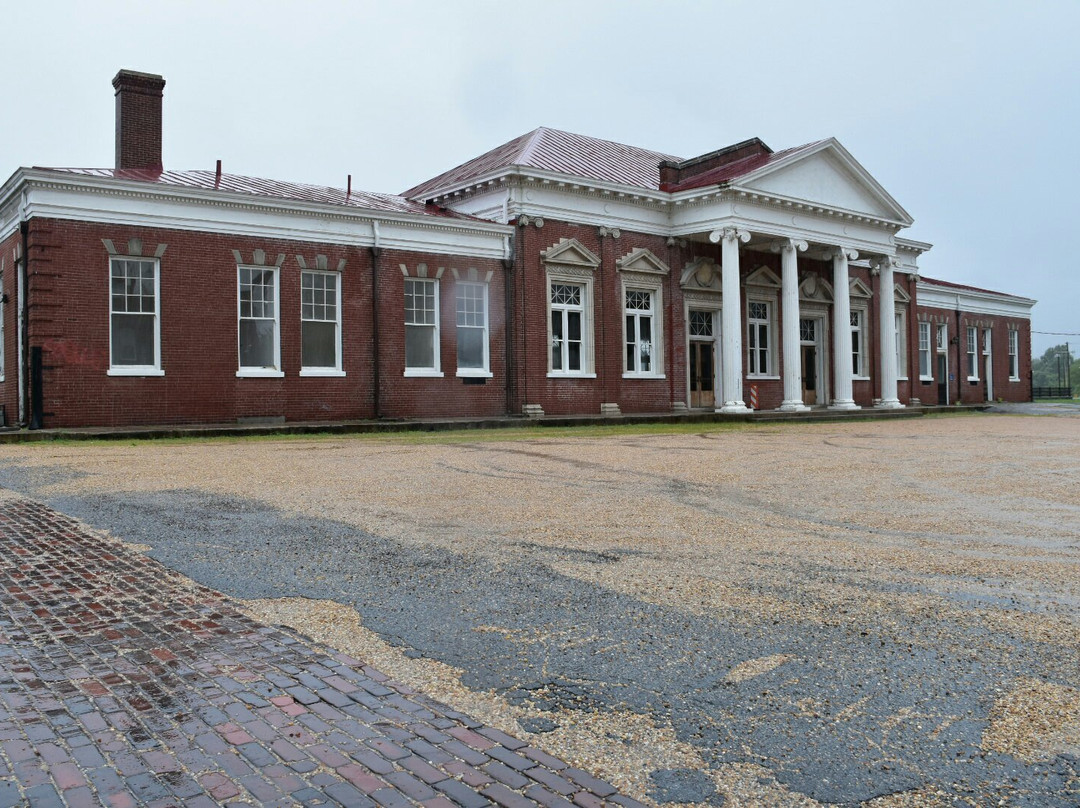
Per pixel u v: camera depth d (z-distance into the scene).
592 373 30.03
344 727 4.21
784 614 6.00
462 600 6.36
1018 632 5.62
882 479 13.31
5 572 7.15
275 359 24.20
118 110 26.97
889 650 5.29
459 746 4.03
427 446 18.64
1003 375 54.59
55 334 20.73
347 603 6.29
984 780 3.73
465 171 33.94
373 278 25.88
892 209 36.97
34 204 20.52
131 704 4.46
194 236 22.75
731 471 14.26
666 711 4.43
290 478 12.83
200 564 7.43
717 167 34.38
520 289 28.38
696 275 33.03
